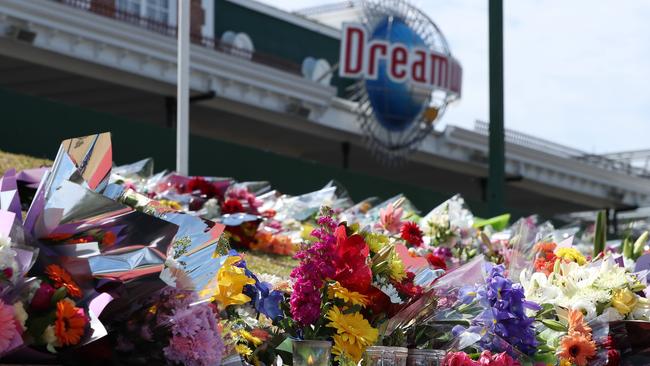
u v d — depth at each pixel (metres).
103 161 5.82
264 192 15.88
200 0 45.50
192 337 5.60
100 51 36.00
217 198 14.19
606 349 8.26
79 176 5.35
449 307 7.51
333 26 54.06
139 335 5.54
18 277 4.97
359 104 41.19
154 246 5.38
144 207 6.18
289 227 14.77
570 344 7.82
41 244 5.30
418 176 58.75
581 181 57.62
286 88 43.59
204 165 24.47
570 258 9.99
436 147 50.78
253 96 42.75
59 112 20.73
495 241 13.07
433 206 30.52
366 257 7.09
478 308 7.50
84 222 5.31
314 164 27.45
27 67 37.66
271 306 6.77
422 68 41.41
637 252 12.47
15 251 5.00
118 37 36.06
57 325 5.02
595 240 12.27
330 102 46.16
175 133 23.23
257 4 48.84
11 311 4.88
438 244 12.69
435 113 41.91
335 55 52.91
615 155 62.03
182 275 5.68
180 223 6.08
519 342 7.48
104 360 5.38
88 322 5.16
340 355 6.50
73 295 5.21
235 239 13.34
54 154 20.55
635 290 8.82
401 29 41.44
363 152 53.97
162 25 39.66
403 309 7.20
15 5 32.59
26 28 33.12
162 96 41.62
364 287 6.89
